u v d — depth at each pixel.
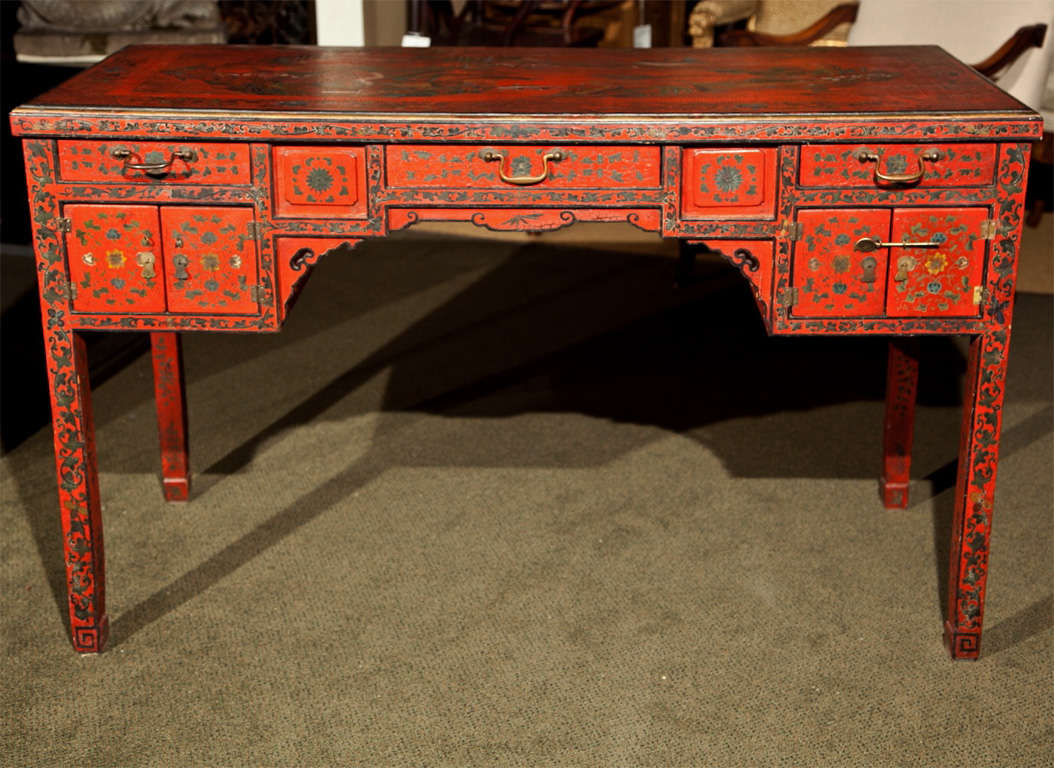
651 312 3.84
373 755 1.92
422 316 3.78
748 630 2.23
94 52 4.04
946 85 2.12
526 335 3.64
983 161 1.93
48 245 1.98
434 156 1.97
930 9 3.88
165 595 2.33
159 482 2.76
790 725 1.99
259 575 2.40
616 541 2.52
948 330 2.01
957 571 2.12
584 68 2.34
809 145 1.93
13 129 1.91
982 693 2.07
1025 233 4.64
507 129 1.93
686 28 5.33
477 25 5.00
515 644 2.19
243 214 1.98
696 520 2.61
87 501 2.09
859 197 1.95
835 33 4.28
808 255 1.99
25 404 3.15
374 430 3.02
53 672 2.11
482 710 2.02
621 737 1.96
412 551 2.49
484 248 4.41
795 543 2.52
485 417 3.10
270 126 1.92
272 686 2.08
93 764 1.90
